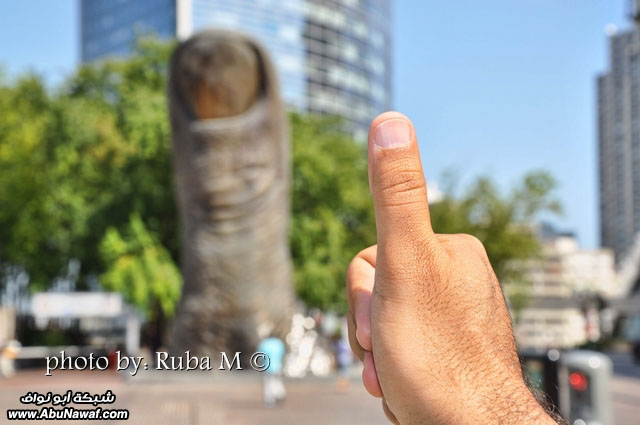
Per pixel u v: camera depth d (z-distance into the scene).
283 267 20.41
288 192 20.84
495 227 33.22
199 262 19.75
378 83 99.44
